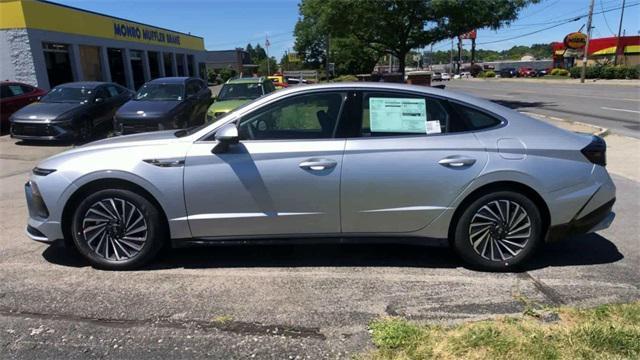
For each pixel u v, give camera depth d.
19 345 3.17
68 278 4.15
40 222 4.23
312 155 4.06
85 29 23.91
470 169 4.05
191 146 4.14
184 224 4.16
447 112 4.20
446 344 3.06
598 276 4.13
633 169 8.30
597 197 4.19
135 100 12.73
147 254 4.26
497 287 3.94
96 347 3.14
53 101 12.88
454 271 4.27
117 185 4.17
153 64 33.50
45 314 3.55
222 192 4.11
